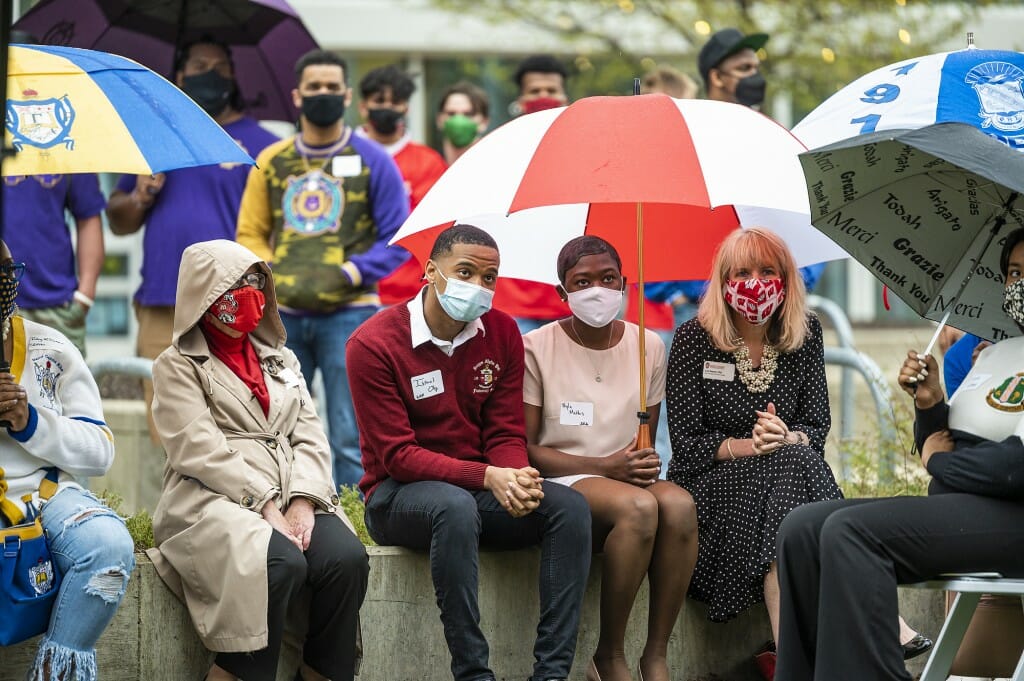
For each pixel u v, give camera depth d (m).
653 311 23.72
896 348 37.19
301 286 21.44
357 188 21.92
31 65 14.91
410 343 16.48
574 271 16.91
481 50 44.16
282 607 14.88
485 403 16.84
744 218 18.50
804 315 17.34
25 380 14.74
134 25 23.42
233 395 15.78
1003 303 14.68
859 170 14.73
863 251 15.26
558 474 17.06
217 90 22.86
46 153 14.16
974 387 14.52
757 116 16.77
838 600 13.65
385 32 43.94
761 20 38.47
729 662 17.95
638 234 17.27
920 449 14.80
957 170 14.79
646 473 16.77
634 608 17.70
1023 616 16.34
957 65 17.53
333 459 22.05
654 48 41.22
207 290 15.55
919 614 18.94
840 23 37.94
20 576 14.06
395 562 16.64
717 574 16.95
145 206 22.69
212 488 15.30
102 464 14.90
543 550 16.03
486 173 16.36
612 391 17.39
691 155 15.83
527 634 17.22
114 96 14.88
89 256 21.70
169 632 15.53
